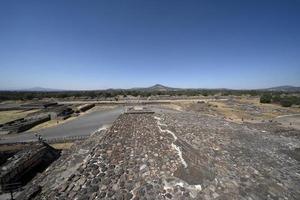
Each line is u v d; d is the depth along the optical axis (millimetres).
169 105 80000
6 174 17531
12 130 42438
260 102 89438
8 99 111688
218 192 8062
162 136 12383
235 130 20172
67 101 100875
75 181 7836
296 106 77750
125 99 105500
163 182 8086
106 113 67812
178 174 8664
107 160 9219
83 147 20000
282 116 60344
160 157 9758
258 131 22641
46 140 33094
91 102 93500
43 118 55438
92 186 7539
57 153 24094
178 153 10305
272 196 8398
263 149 14672
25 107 78438
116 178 8023
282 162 12320
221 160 10828
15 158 20438
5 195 16109
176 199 7410
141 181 7996
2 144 29062
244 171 10039
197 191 7910
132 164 9000
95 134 22859
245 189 8539
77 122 53438
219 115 59344
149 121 15906
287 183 9570
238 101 93062
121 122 15391
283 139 20672
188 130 15141
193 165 9500
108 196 7113
